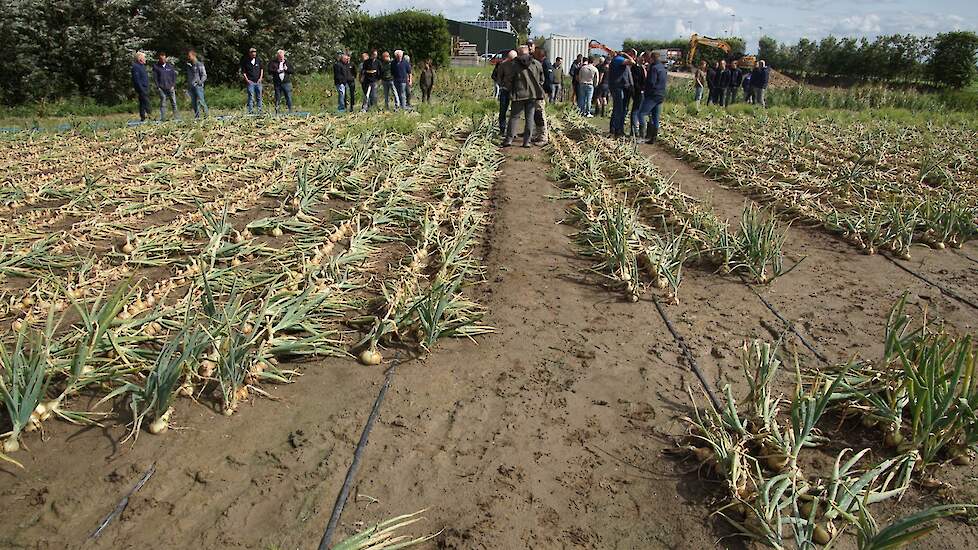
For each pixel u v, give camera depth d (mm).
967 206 6777
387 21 29109
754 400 3260
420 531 2578
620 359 3918
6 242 5371
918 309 4734
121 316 4051
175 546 2463
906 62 31672
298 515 2637
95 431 3086
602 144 10898
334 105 19625
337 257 5094
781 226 6781
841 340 4223
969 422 3002
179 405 3281
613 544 2564
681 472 2963
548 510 2719
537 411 3373
